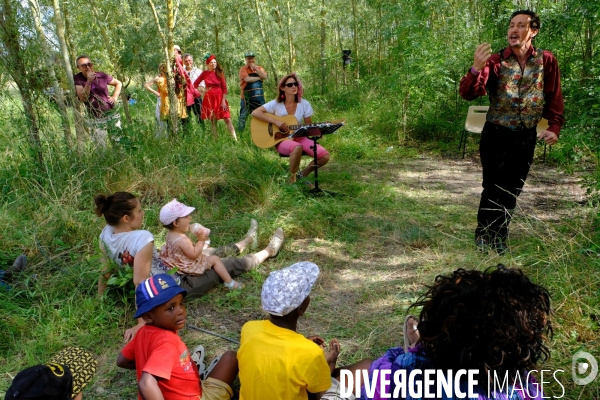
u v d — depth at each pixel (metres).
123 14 10.07
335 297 4.17
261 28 13.02
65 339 3.69
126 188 5.97
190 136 7.73
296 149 6.48
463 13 10.36
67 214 5.27
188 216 4.09
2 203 5.63
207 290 4.21
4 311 3.84
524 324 1.69
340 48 15.46
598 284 3.64
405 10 9.70
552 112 4.52
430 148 8.94
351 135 9.39
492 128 4.55
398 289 4.23
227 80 16.12
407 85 9.38
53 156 6.18
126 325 3.85
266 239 5.11
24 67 6.16
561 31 7.38
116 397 3.16
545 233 4.56
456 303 1.72
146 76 12.98
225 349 3.56
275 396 2.43
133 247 3.73
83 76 7.58
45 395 2.03
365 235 5.29
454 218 5.62
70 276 4.38
